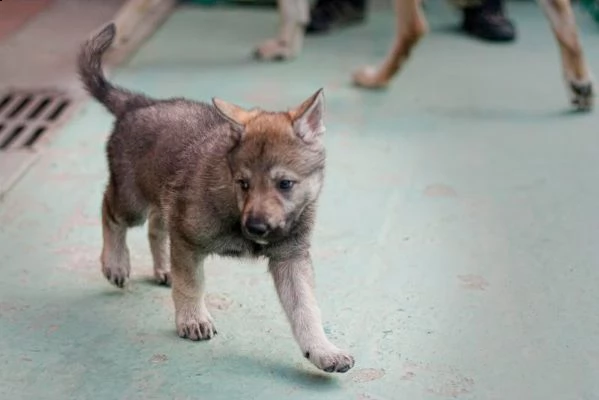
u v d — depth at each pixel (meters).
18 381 1.79
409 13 2.74
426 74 2.94
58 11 3.29
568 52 2.68
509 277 2.05
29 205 2.28
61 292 2.01
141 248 2.14
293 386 1.78
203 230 1.79
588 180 2.38
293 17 2.99
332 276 2.05
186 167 1.83
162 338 1.89
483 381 1.80
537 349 1.87
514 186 2.36
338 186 2.36
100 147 2.51
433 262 2.10
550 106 2.75
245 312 1.95
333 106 2.74
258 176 1.73
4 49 3.01
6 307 1.96
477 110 2.73
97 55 2.02
